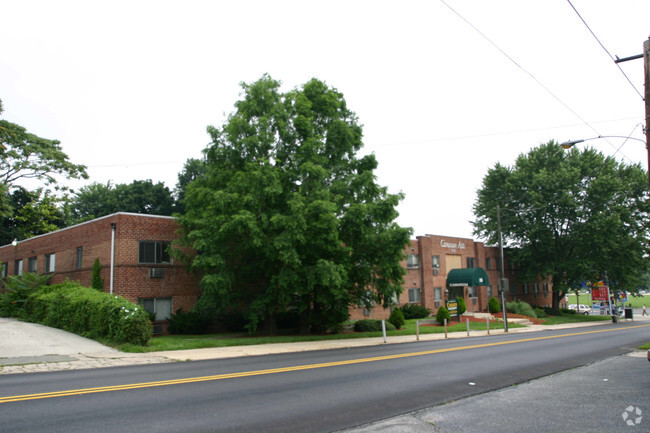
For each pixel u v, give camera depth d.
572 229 46.38
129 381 10.11
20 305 26.62
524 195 47.47
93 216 59.09
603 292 54.25
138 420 6.79
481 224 52.16
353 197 23.77
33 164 34.53
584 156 47.12
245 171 22.34
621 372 11.74
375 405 7.90
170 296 25.94
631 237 45.66
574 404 8.04
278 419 6.91
